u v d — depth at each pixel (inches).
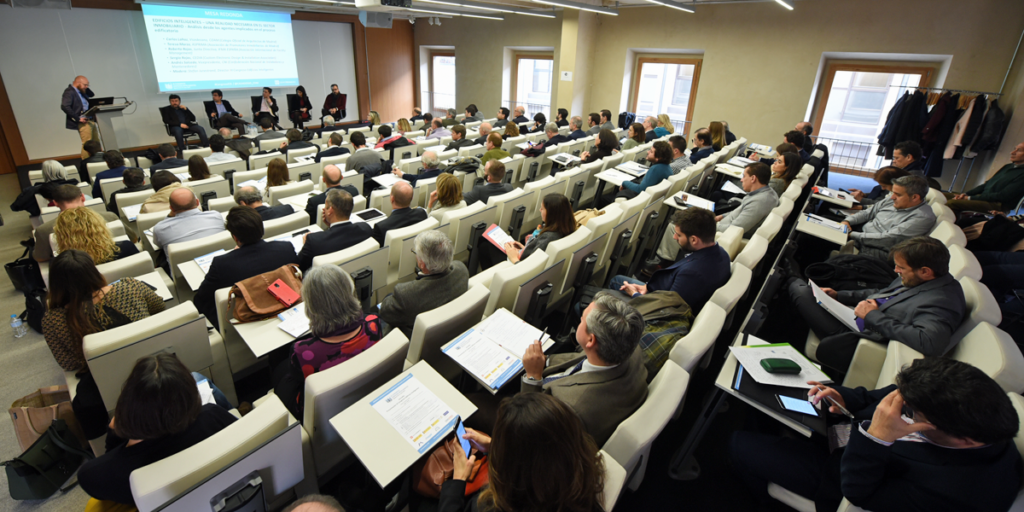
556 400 38.0
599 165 187.5
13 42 277.9
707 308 71.2
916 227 117.3
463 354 67.2
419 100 528.1
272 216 128.3
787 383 62.5
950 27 243.4
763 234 105.8
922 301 76.7
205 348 75.4
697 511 71.8
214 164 198.8
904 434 48.1
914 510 46.9
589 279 105.3
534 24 409.4
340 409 59.5
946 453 46.4
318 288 62.7
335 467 66.9
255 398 94.7
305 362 64.4
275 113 380.8
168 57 335.0
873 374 77.5
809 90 296.7
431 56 516.7
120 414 46.3
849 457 50.9
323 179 144.9
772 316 120.0
